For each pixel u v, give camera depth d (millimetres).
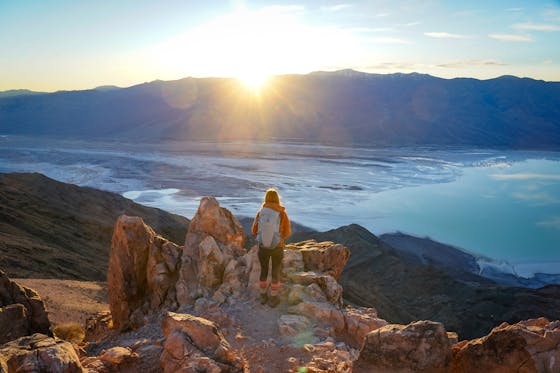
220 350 4898
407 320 46812
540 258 96688
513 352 4027
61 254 40500
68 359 4316
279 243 7504
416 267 65438
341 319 7043
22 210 58844
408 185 199125
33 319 8406
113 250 9625
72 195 80688
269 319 7129
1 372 4000
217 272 8922
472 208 147250
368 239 82312
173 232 71250
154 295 9195
